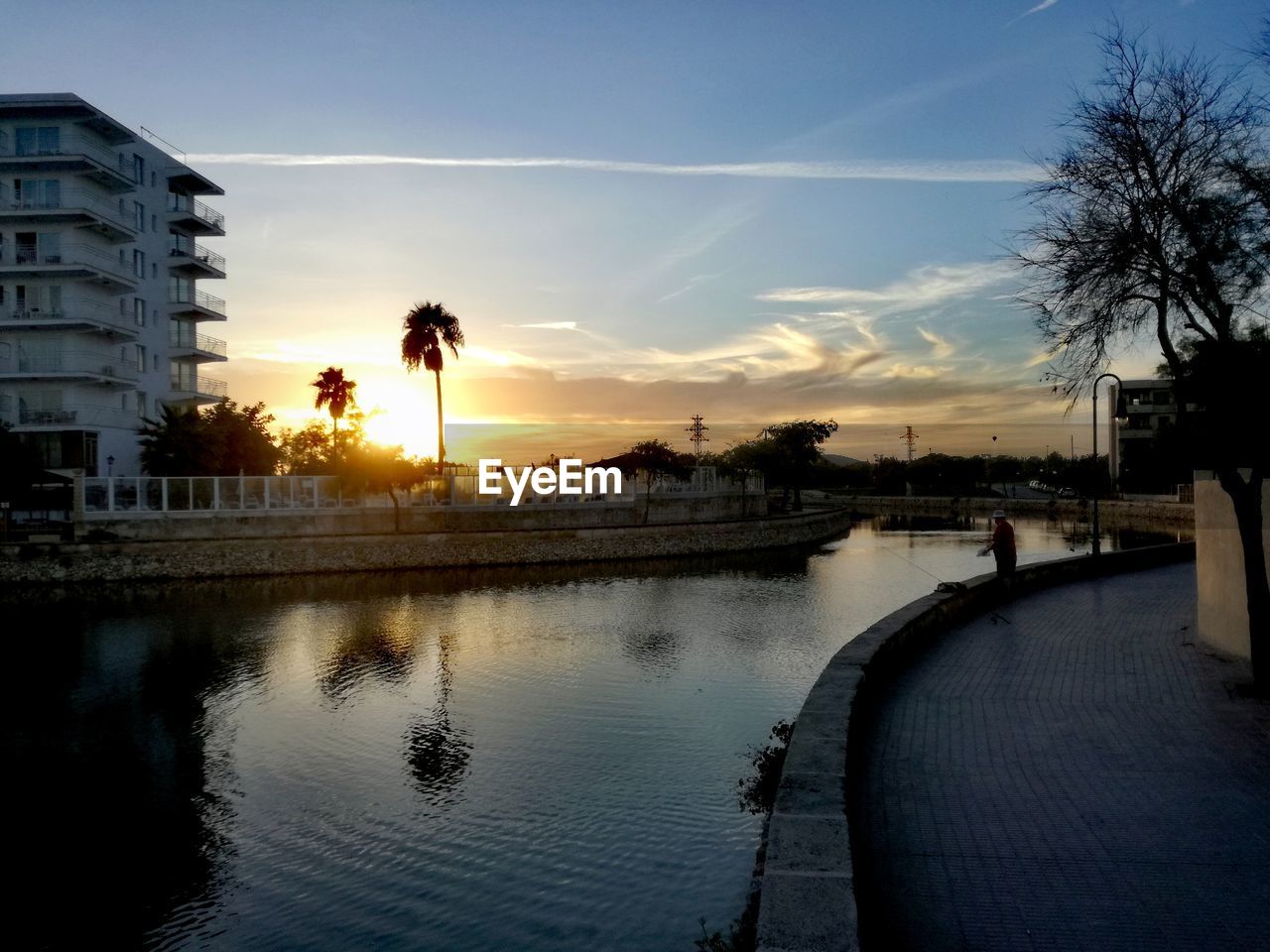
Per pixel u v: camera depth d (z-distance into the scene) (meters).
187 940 9.91
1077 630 14.86
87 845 12.45
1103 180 11.19
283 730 17.89
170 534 45.69
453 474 55.28
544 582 43.62
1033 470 142.88
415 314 63.94
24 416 53.22
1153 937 4.93
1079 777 7.54
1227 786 7.25
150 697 20.78
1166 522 70.00
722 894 10.23
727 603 35.66
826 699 8.17
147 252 62.12
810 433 94.94
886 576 45.19
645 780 14.12
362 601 36.78
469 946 9.48
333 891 10.93
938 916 5.20
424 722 18.14
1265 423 10.51
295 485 49.12
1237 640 12.20
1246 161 10.75
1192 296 10.81
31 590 40.22
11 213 52.62
